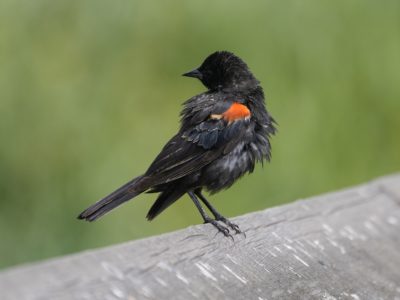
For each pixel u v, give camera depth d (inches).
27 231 506.0
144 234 521.0
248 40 528.4
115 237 511.2
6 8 521.0
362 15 550.6
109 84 533.6
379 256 258.4
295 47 535.2
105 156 516.4
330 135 540.7
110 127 526.3
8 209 510.3
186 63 538.0
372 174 552.4
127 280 170.4
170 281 182.4
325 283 226.2
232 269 206.7
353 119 545.3
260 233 236.8
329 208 282.5
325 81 540.7
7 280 145.5
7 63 517.3
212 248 212.5
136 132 529.3
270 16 531.8
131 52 538.3
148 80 540.7
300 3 536.4
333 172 539.2
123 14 532.1
